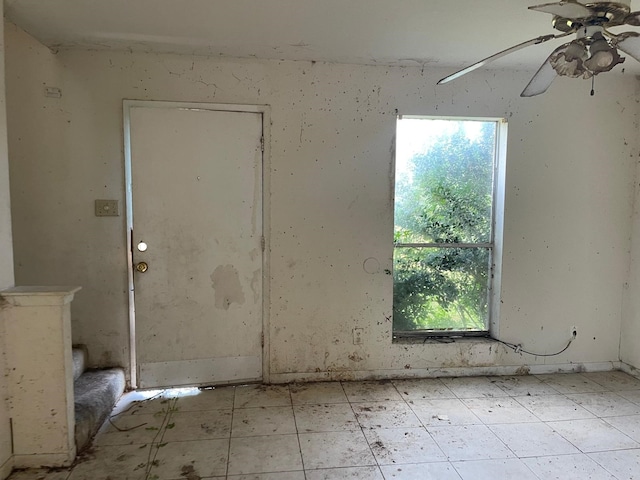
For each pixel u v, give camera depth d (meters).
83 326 2.71
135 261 2.71
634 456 2.10
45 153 2.59
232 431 2.31
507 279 3.07
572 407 2.62
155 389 2.79
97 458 2.05
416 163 3.02
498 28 2.25
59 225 2.63
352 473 1.95
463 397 2.75
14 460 1.95
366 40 2.43
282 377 2.92
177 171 2.72
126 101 2.64
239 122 2.77
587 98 3.03
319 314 2.93
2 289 1.88
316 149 2.85
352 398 2.71
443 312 3.14
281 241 2.85
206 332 2.83
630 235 3.14
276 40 2.44
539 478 1.93
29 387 1.93
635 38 1.66
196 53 2.65
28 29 2.29
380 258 2.96
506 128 2.99
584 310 3.15
